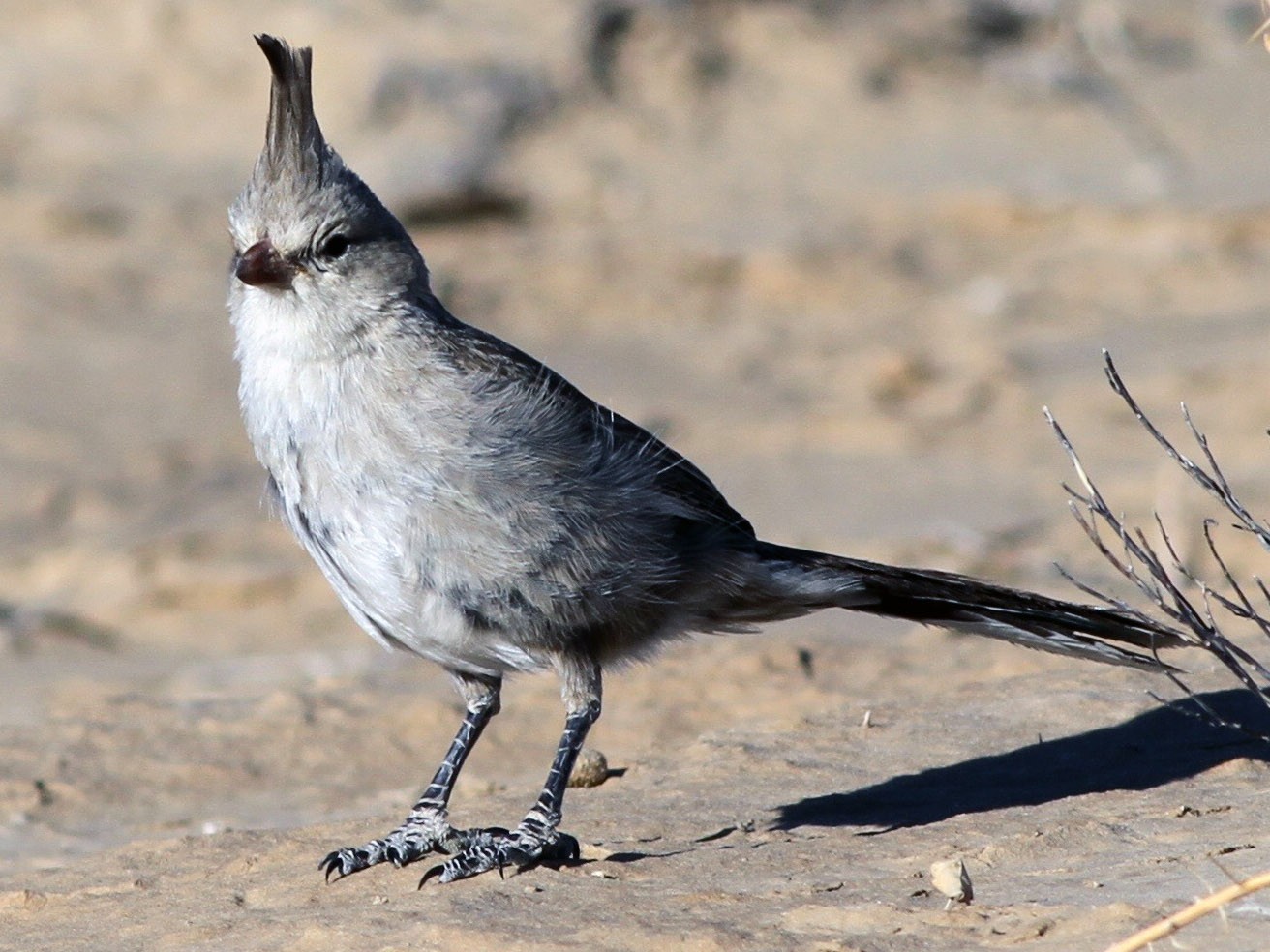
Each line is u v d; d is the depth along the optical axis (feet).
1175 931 18.15
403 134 102.17
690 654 38.83
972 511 56.08
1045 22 117.70
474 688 26.76
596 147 104.63
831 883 22.58
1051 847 23.59
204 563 57.06
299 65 26.40
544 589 25.32
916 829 25.32
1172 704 26.73
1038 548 50.90
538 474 25.04
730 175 103.04
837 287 90.22
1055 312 85.51
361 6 109.09
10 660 50.03
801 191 101.40
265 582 55.01
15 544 61.21
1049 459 62.54
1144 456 61.11
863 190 100.94
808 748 30.81
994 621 27.27
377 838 27.27
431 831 25.63
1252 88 112.68
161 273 90.68
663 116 107.86
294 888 24.73
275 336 25.68
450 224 98.73
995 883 22.11
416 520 24.97
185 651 50.44
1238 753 27.40
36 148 104.68
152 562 57.36
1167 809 24.88
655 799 28.66
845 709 33.01
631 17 111.34
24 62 110.73
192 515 62.69
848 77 111.55
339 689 40.06
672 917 21.22
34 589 57.26
